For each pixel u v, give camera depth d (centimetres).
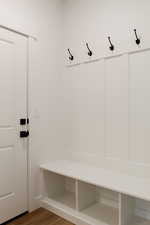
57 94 284
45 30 265
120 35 233
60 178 285
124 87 231
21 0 237
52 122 276
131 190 182
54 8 278
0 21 215
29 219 230
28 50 246
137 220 211
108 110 245
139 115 220
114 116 240
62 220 228
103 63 248
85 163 267
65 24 289
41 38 261
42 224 220
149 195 172
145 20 213
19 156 237
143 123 217
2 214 219
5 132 222
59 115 287
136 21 220
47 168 249
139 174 218
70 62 283
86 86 266
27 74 245
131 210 209
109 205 245
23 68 240
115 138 239
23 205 240
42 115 263
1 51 218
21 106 238
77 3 275
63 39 291
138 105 221
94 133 258
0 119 217
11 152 228
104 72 247
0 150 218
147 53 214
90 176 220
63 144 292
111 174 227
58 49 284
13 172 230
